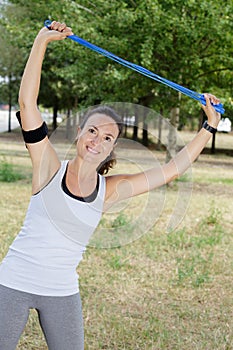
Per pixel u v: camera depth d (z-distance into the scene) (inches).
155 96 483.5
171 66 465.7
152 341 171.5
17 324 103.3
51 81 949.2
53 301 104.0
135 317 191.9
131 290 219.6
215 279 238.2
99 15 465.4
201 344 170.1
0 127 1332.4
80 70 485.7
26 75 103.5
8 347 103.7
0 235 289.1
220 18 426.0
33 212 103.7
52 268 103.0
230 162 842.8
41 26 464.1
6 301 102.7
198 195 470.0
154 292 219.0
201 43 463.5
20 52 949.2
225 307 204.7
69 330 105.7
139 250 277.1
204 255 276.7
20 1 510.0
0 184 470.0
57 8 451.2
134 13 435.2
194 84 466.3
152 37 430.6
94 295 210.8
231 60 451.5
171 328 183.5
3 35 535.8
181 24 426.3
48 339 106.7
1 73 1012.5
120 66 464.8
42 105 1075.9
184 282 230.4
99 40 446.9
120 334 174.7
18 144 894.4
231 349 169.5
